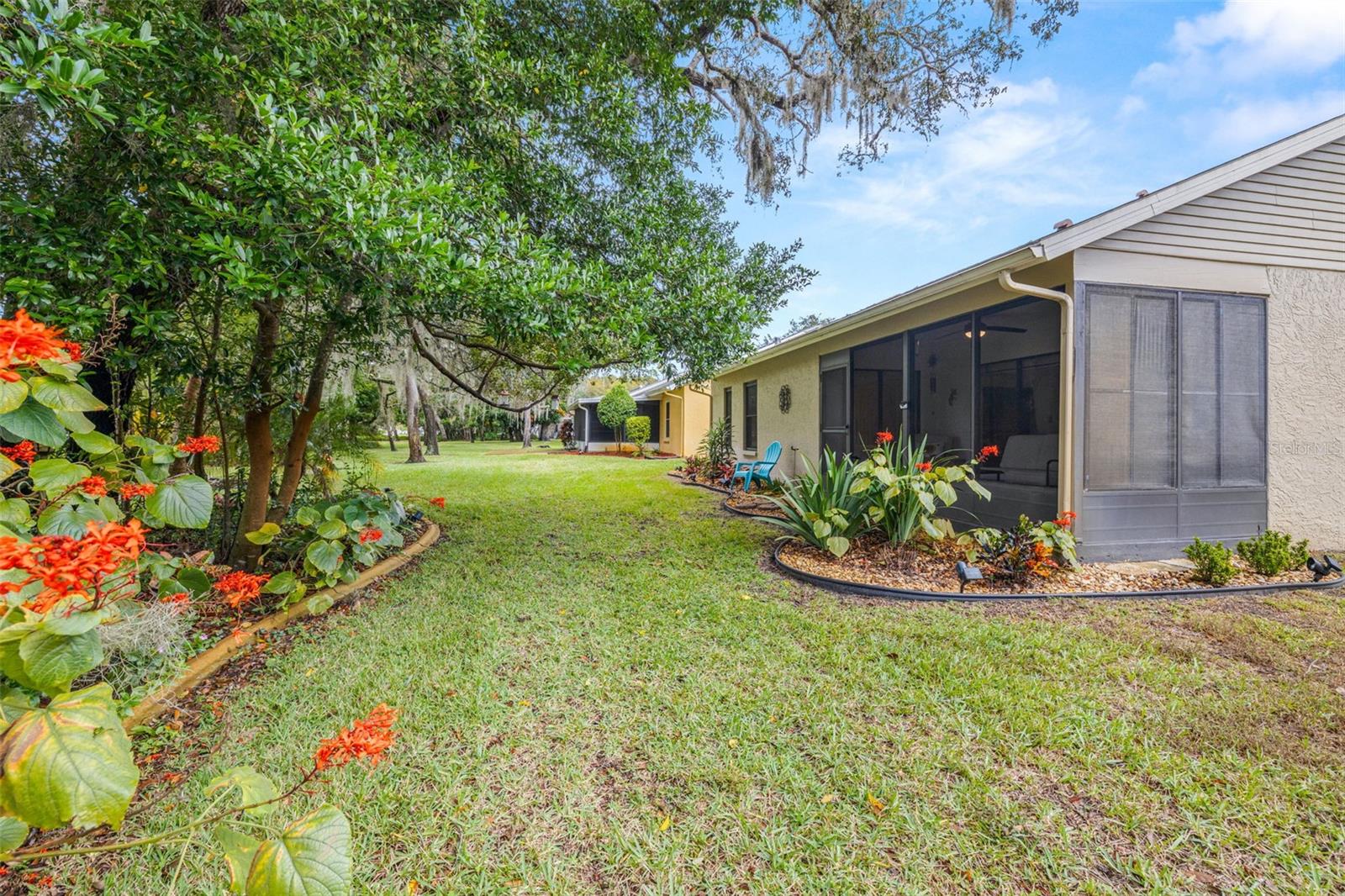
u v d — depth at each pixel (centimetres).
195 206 261
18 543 114
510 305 312
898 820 183
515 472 1294
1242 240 493
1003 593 404
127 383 384
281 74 282
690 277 414
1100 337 464
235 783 121
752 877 164
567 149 446
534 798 196
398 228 258
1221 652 305
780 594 411
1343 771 205
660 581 441
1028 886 160
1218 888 159
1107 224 450
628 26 446
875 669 285
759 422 1134
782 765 211
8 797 98
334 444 610
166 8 263
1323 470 517
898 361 923
